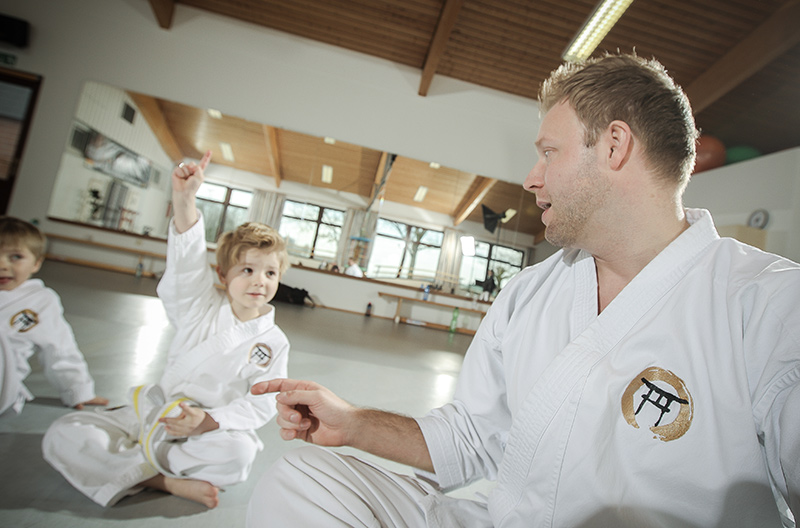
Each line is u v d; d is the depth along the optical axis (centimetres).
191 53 595
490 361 71
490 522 62
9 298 127
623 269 59
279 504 53
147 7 586
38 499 94
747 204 516
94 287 444
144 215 1032
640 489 46
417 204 1040
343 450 155
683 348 47
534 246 1002
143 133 938
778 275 45
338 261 1027
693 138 55
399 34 588
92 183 816
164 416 96
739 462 43
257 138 934
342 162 942
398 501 58
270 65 611
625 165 54
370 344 414
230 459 105
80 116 702
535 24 533
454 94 649
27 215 581
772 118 559
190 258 106
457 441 67
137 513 96
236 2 580
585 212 56
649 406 47
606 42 532
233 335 112
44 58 573
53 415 137
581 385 51
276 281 115
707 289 49
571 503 49
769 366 42
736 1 457
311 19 588
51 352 136
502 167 660
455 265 1018
